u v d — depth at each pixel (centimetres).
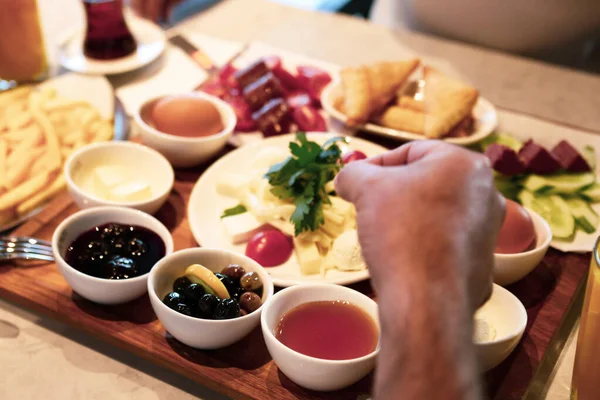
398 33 184
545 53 189
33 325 90
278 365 79
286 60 157
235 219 105
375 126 131
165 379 84
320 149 104
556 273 103
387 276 45
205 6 210
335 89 143
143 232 95
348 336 81
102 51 146
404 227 45
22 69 141
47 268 95
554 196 117
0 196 104
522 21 180
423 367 41
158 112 121
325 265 99
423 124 132
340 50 172
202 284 83
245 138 130
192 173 121
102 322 87
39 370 83
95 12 141
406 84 148
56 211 106
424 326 42
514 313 85
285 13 190
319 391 79
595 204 119
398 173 50
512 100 155
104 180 105
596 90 164
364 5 237
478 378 42
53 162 110
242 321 79
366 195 50
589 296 72
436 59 171
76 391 81
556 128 140
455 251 44
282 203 105
